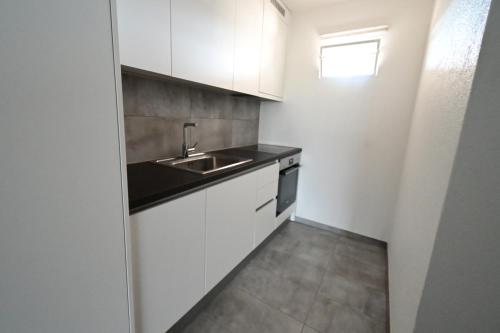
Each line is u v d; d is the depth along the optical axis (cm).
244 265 196
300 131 262
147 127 160
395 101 210
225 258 157
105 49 63
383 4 203
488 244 59
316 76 243
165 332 117
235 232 163
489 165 56
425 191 91
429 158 94
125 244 78
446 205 63
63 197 60
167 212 106
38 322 61
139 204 92
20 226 54
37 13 50
